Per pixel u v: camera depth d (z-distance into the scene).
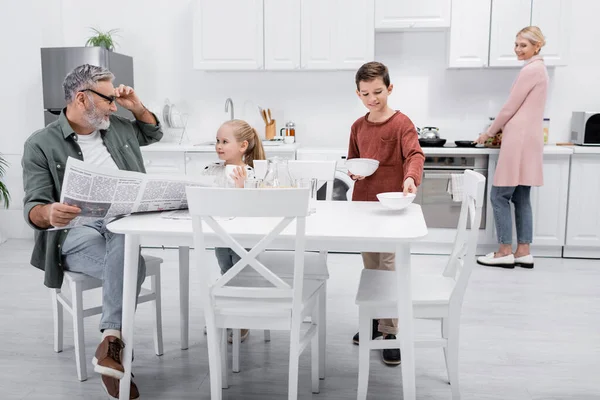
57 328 2.57
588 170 4.17
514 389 2.25
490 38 4.28
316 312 2.18
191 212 1.70
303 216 1.67
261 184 2.04
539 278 3.78
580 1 4.54
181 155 4.43
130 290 1.95
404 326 1.85
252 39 4.42
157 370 2.41
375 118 2.55
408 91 4.73
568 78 4.62
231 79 4.88
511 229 4.05
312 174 2.67
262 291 1.79
